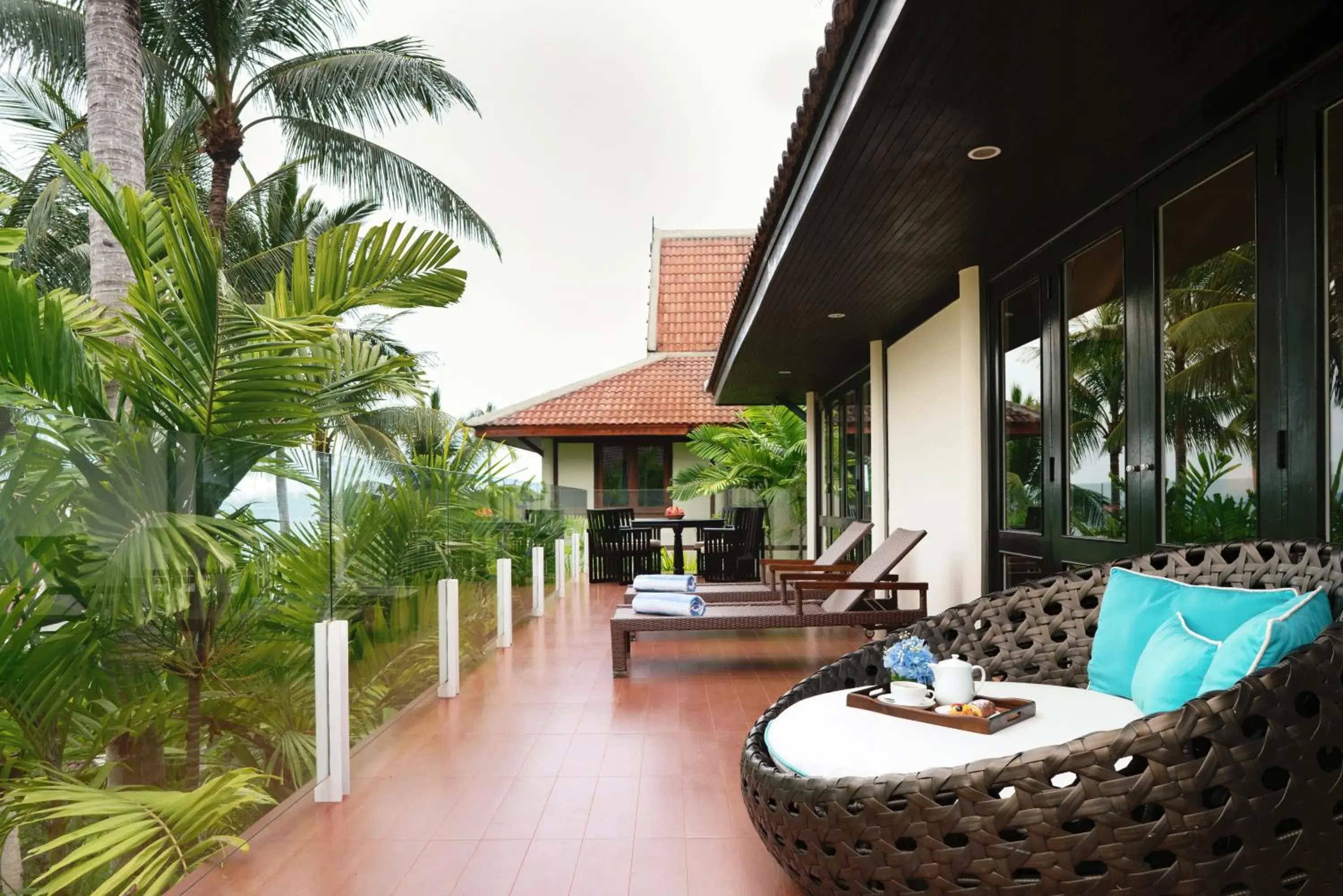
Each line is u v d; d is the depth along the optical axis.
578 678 5.73
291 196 13.83
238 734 2.97
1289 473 2.77
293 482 3.32
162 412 3.40
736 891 2.56
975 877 1.88
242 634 2.99
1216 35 2.64
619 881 2.64
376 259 4.22
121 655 2.51
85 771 2.41
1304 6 2.47
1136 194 3.77
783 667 6.04
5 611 2.18
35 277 3.39
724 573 11.62
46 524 2.29
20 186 10.88
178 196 3.10
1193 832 1.67
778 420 13.79
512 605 7.57
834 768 2.30
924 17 2.55
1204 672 2.26
